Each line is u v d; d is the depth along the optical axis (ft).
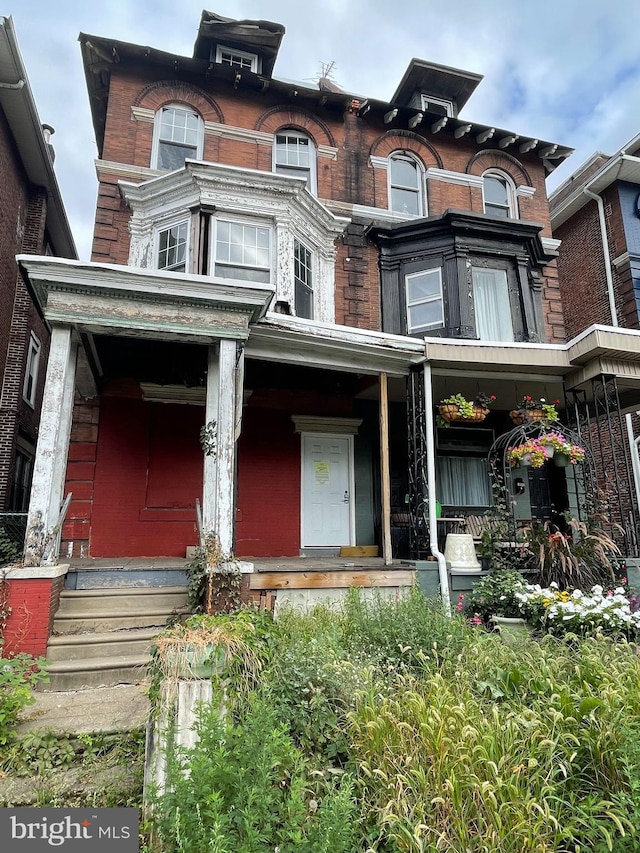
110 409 27.43
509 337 31.55
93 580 19.20
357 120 35.53
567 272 46.57
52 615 16.51
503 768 7.94
